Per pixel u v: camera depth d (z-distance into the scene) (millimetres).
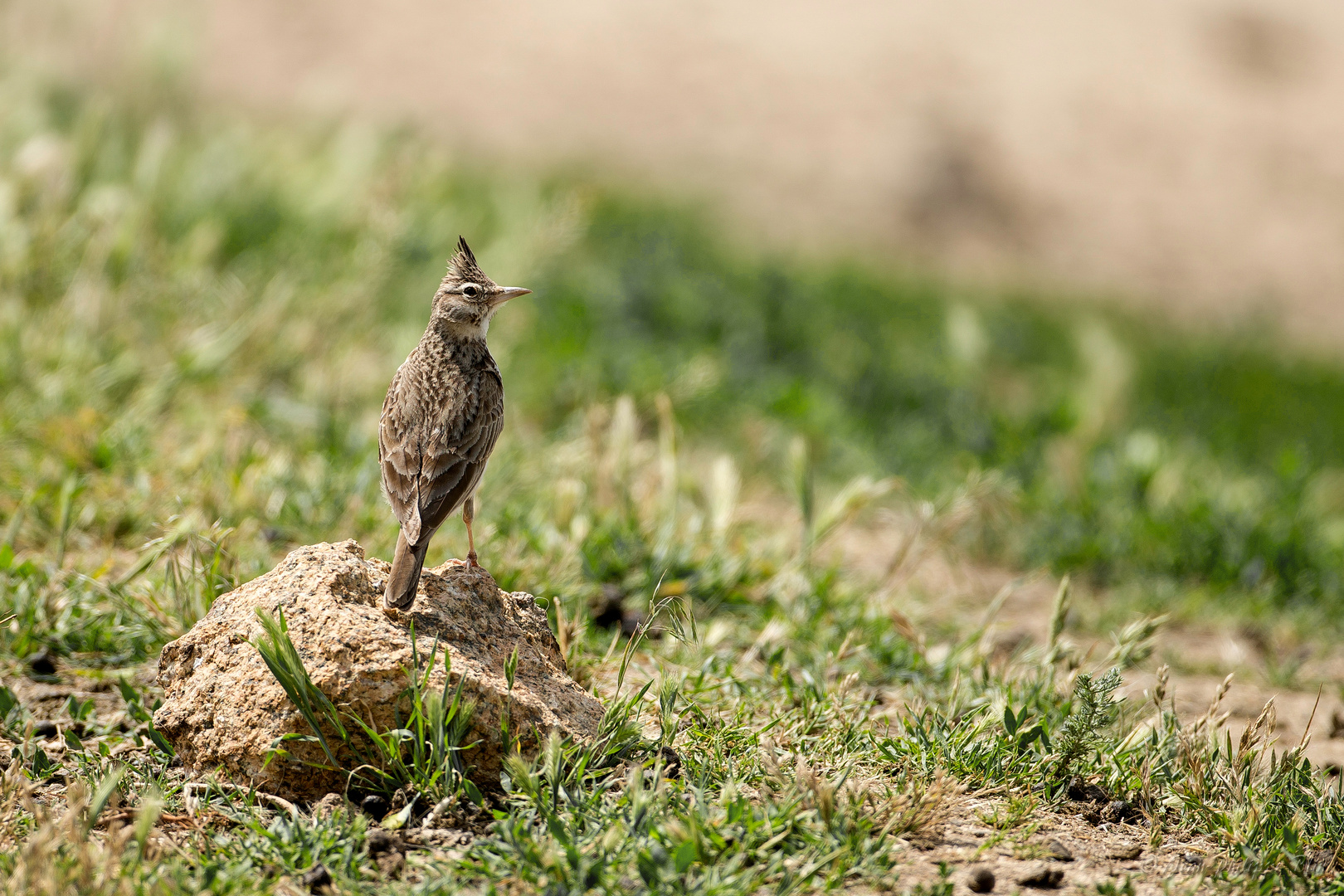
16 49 19109
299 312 14320
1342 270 39812
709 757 6988
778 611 9875
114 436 11055
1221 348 29172
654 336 19375
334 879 5691
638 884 5676
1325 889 6141
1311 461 17969
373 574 7082
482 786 6574
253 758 6449
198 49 20875
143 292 13430
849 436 17172
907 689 8820
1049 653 8516
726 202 36188
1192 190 42531
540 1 46438
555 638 7758
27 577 8719
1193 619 12711
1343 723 9180
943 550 12852
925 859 6234
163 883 5395
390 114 35406
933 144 40906
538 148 36719
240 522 9914
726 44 45875
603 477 11070
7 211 13031
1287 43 52781
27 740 6848
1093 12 52812
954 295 30016
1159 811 6859
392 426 7785
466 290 8102
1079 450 15914
